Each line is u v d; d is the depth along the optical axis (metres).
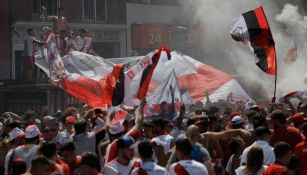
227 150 16.55
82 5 48.31
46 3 46.38
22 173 12.62
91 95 22.48
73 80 22.94
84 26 48.00
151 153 12.02
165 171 12.08
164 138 14.84
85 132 15.67
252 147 12.66
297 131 15.73
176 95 17.73
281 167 12.28
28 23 44.50
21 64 44.84
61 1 47.00
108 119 15.91
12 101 34.81
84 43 37.28
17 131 15.55
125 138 12.48
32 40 38.94
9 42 44.16
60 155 14.80
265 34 21.14
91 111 17.62
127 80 16.22
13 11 44.38
